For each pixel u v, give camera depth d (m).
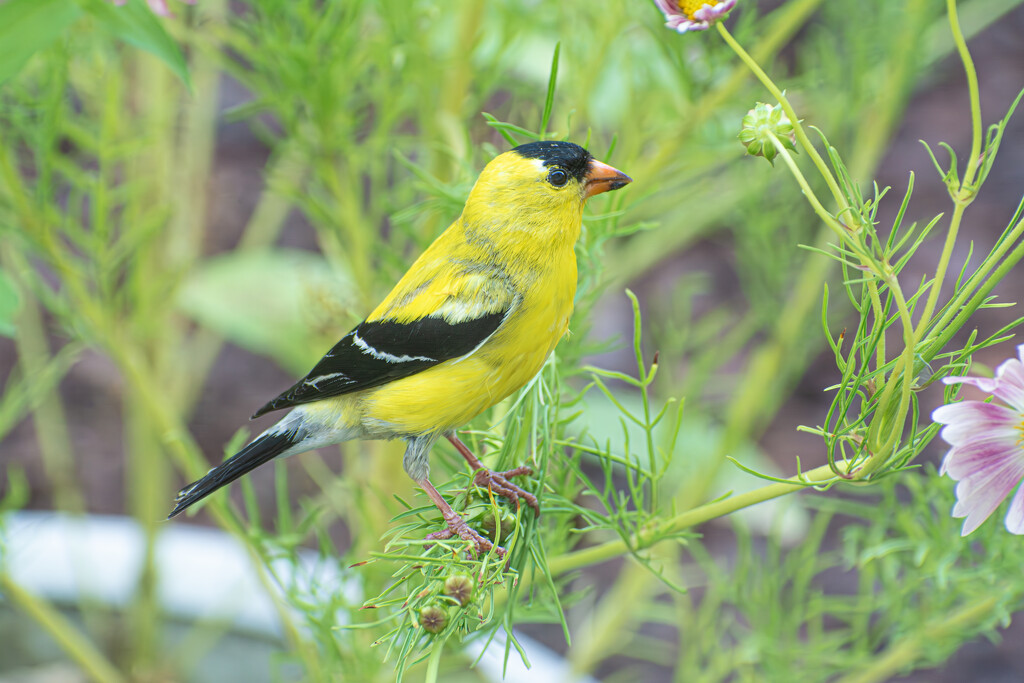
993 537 2.61
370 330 2.58
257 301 2.76
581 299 2.61
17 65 2.58
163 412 2.65
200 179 2.77
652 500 2.57
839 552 2.72
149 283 2.73
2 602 2.73
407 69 2.66
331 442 2.59
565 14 2.69
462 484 2.57
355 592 2.66
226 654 2.73
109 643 2.74
